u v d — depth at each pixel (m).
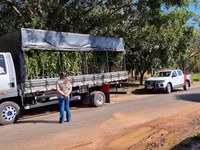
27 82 11.69
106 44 15.50
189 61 40.97
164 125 9.46
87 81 14.12
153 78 21.17
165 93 20.36
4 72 11.16
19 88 11.62
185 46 25.80
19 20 19.70
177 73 21.78
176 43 24.22
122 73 16.20
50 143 7.90
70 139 8.22
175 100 15.83
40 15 18.08
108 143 7.72
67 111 10.78
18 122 11.27
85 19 20.03
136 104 14.75
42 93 12.34
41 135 8.83
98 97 14.55
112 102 16.14
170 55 24.42
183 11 18.62
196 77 35.41
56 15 18.62
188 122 9.79
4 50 12.70
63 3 18.25
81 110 13.56
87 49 14.50
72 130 9.30
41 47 12.51
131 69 25.36
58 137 8.48
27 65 12.07
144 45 23.41
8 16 20.05
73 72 14.09
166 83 20.33
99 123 10.21
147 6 17.22
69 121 10.82
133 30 23.11
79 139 8.19
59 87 10.65
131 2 18.67
